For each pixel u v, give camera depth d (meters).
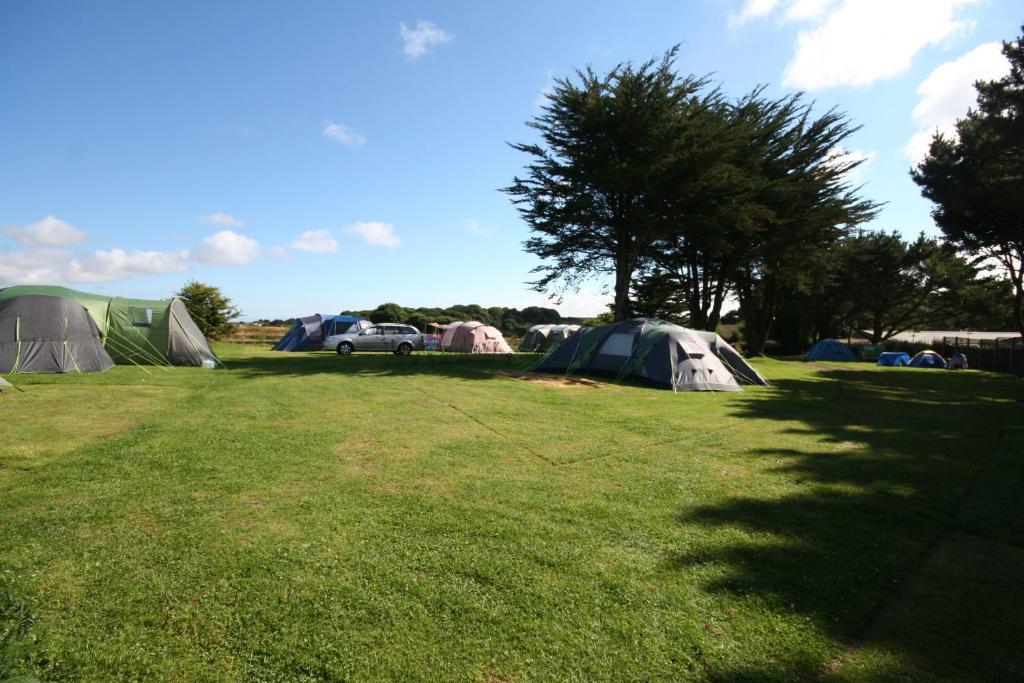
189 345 16.06
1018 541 4.16
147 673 2.41
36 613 2.81
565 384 14.17
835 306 44.56
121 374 13.10
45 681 2.32
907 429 8.80
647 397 12.24
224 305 32.28
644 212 21.25
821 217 24.58
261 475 5.32
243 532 3.94
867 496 5.20
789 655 2.68
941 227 25.12
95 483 4.94
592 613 3.01
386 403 10.02
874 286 43.31
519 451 6.66
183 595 3.06
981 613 3.10
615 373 15.81
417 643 2.69
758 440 7.75
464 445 6.86
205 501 4.55
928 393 14.69
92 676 2.37
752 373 15.90
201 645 2.63
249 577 3.28
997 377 21.27
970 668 2.59
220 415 8.31
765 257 25.95
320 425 7.80
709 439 7.74
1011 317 44.34
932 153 24.50
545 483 5.37
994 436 8.24
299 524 4.12
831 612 3.09
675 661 2.62
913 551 3.92
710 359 14.62
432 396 11.14
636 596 3.20
